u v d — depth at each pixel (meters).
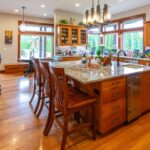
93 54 4.43
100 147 2.15
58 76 2.00
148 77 3.12
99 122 2.38
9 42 8.15
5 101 3.87
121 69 3.04
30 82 5.95
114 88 2.44
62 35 6.99
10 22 8.04
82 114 2.76
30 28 8.57
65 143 2.12
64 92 1.97
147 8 6.41
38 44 9.02
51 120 2.41
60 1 5.83
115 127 2.59
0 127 2.64
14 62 8.41
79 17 7.74
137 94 2.86
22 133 2.47
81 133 2.49
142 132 2.51
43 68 2.71
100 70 2.92
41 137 2.38
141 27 6.77
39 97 3.20
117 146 2.17
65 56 6.70
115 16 7.82
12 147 2.13
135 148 2.12
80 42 7.51
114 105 2.48
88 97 2.29
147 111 3.25
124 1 5.84
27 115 3.11
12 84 5.59
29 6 6.52
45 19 8.81
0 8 6.88
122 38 7.69
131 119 2.79
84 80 2.11
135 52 6.39
